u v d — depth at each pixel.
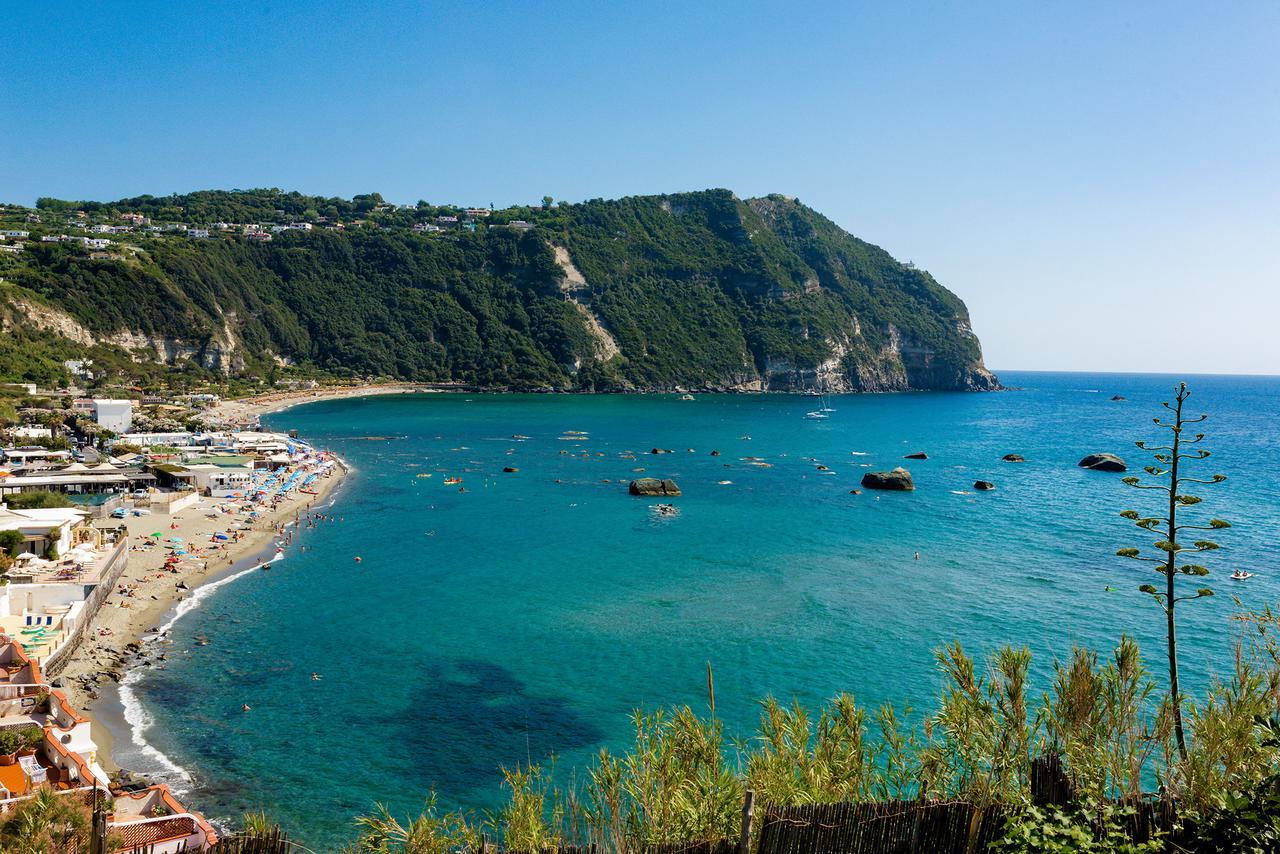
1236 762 12.20
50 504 78.44
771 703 16.94
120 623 52.38
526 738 38.09
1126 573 64.81
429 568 67.88
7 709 33.75
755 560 70.19
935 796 13.45
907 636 50.47
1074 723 13.81
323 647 49.28
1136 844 11.55
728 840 12.22
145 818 26.98
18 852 20.25
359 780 34.28
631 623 53.50
